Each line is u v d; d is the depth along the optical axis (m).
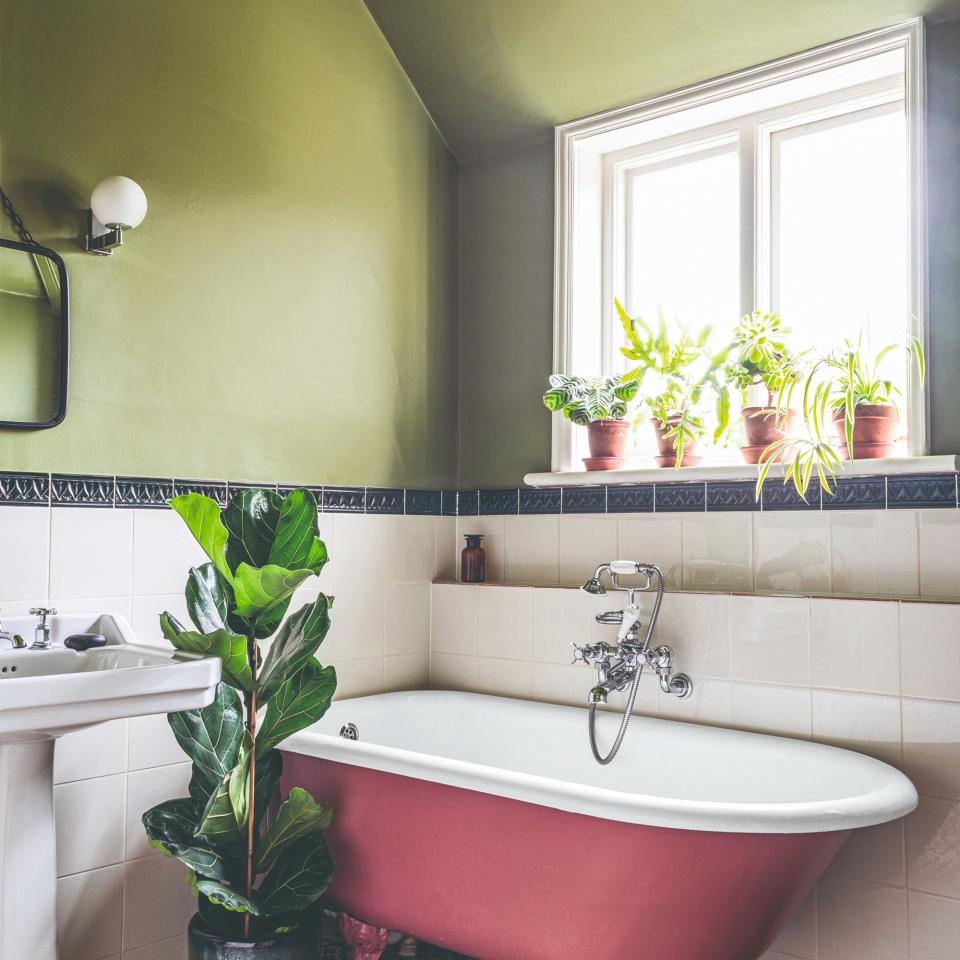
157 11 2.42
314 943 2.06
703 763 2.37
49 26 2.19
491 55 3.00
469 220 3.29
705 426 2.82
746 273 2.79
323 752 2.18
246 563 2.12
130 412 2.31
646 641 2.50
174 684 1.69
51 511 2.15
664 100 2.83
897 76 2.57
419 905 2.09
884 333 2.62
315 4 2.85
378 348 3.00
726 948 1.81
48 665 1.91
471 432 3.24
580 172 3.06
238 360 2.57
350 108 2.95
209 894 1.91
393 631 3.00
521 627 2.89
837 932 2.23
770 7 2.55
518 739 2.71
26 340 2.12
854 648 2.27
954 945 2.08
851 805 1.75
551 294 3.07
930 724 2.15
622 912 1.82
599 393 2.84
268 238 2.67
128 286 2.33
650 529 2.75
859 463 2.31
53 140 2.19
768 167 2.82
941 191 2.36
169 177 2.43
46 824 1.81
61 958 2.11
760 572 2.54
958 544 2.24
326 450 2.81
